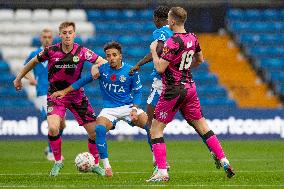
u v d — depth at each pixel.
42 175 39.78
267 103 85.94
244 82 88.81
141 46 92.19
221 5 95.62
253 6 99.56
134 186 31.89
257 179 35.81
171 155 56.81
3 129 72.75
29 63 39.62
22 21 95.38
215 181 34.66
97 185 32.53
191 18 95.44
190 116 35.44
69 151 60.94
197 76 88.25
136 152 59.97
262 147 64.69
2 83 86.56
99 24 95.12
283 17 97.88
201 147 65.00
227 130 73.94
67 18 96.00
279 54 92.31
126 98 38.62
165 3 96.06
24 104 84.12
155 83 40.41
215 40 94.56
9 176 39.12
